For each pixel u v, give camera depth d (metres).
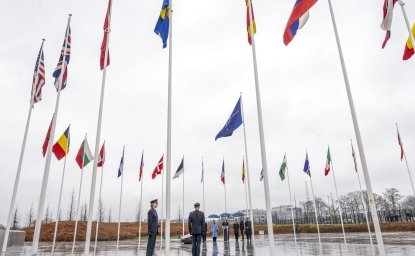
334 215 73.56
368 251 16.89
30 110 17.00
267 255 16.20
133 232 52.19
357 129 10.81
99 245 33.59
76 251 23.61
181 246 27.36
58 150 18.42
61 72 14.45
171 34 12.59
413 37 12.98
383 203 77.12
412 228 51.31
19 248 27.75
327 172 26.00
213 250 20.58
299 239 34.72
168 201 10.43
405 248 18.64
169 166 10.83
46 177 12.99
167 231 10.16
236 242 29.16
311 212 81.88
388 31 13.16
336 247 20.62
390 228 52.72
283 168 27.17
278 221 79.75
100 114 12.32
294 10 10.97
